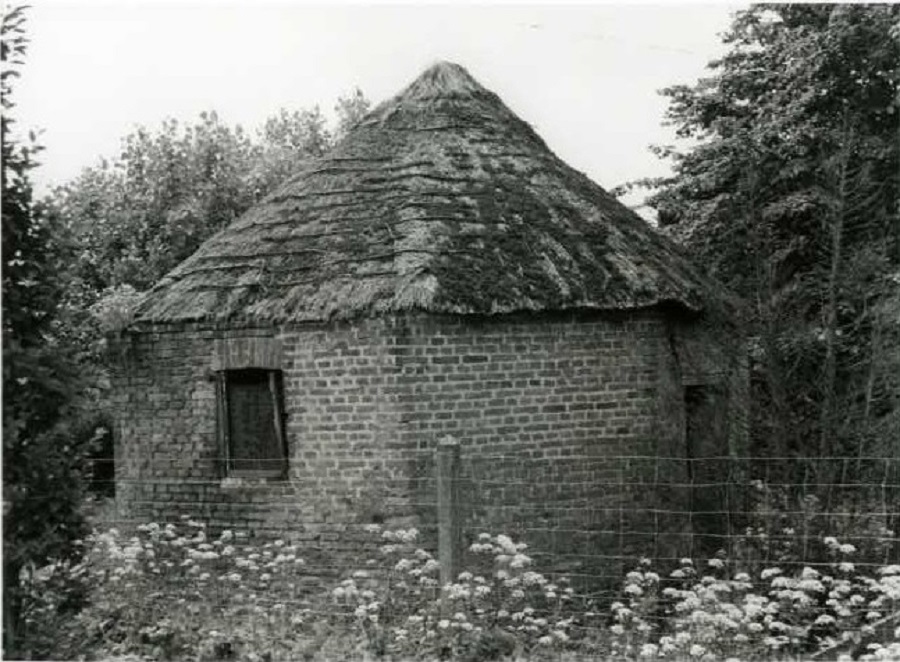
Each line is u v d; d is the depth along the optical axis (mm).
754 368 13766
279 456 11820
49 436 7965
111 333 12703
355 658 9188
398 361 11172
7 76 7996
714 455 13148
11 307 7969
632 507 12258
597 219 13086
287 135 31438
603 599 11688
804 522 11398
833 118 19141
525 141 14023
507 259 11820
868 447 12656
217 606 10867
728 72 20875
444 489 9625
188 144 25891
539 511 11688
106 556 11352
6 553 7727
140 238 24062
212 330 12086
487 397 11523
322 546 11516
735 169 18938
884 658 8477
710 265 16797
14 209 8047
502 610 9891
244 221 13242
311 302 11523
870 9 18172
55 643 8172
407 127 13680
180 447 12344
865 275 14688
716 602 9469
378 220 12195
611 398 12258
